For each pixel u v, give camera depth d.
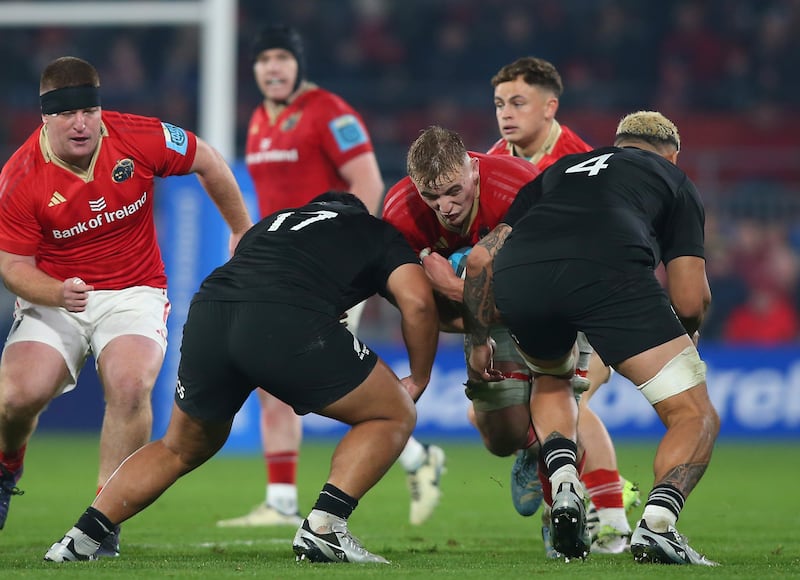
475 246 16.33
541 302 15.17
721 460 41.53
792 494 30.62
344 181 25.86
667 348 14.88
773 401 49.84
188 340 15.29
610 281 14.92
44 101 17.19
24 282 17.42
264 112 26.23
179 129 18.72
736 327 53.41
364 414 15.24
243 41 69.56
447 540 20.89
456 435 49.09
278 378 14.95
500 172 17.72
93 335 18.58
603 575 13.70
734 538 21.02
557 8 70.56
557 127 21.58
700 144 64.06
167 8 41.16
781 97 66.81
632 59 69.25
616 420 49.03
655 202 15.93
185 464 15.94
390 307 51.22
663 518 14.63
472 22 70.75
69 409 50.75
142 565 15.05
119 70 66.62
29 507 26.77
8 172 17.69
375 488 32.72
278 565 14.88
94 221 18.14
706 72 68.50
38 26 67.56
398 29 70.56
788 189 56.16
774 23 69.25
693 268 16.09
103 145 17.91
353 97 67.38
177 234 38.91
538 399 16.41
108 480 16.00
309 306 14.98
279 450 23.97
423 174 16.25
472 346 16.91
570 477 15.40
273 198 26.02
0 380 18.03
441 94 67.19
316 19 70.50
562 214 15.52
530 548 19.30
